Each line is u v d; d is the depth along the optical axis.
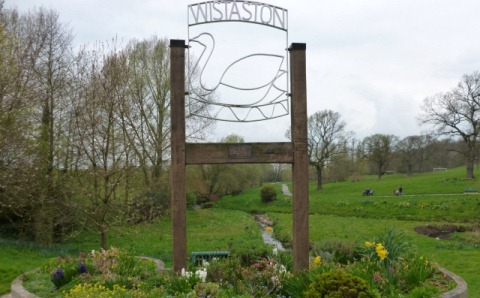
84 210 18.25
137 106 27.22
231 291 7.52
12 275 11.97
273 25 8.77
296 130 8.53
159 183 24.06
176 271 8.20
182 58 8.36
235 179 48.12
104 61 18.55
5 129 16.86
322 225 29.69
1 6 19.53
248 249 12.13
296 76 8.59
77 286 7.86
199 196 47.84
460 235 23.94
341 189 55.38
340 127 55.25
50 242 20.78
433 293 7.45
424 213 33.38
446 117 46.31
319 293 6.50
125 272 9.33
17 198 18.78
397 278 8.11
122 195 18.86
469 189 41.66
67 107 21.28
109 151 17.94
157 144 27.73
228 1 8.62
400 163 64.62
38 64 21.08
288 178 80.44
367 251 9.52
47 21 26.69
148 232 25.33
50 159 20.64
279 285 7.84
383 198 41.59
